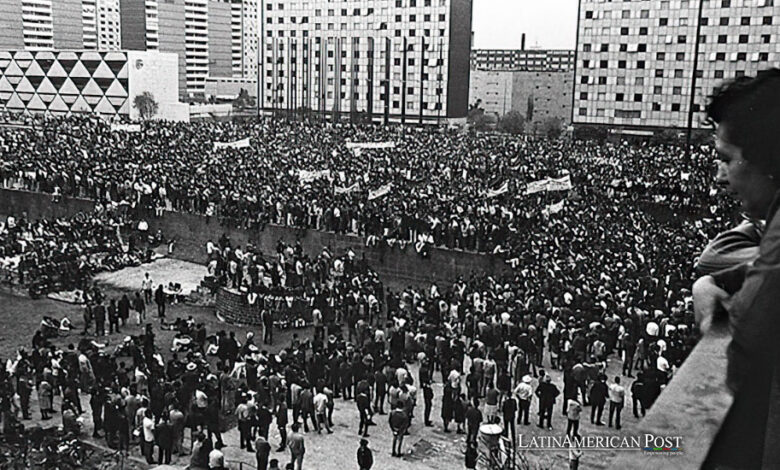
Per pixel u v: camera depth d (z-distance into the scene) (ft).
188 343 125.49
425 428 92.48
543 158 243.60
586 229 155.84
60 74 428.56
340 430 91.61
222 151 244.83
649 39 375.45
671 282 120.26
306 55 487.20
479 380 97.60
